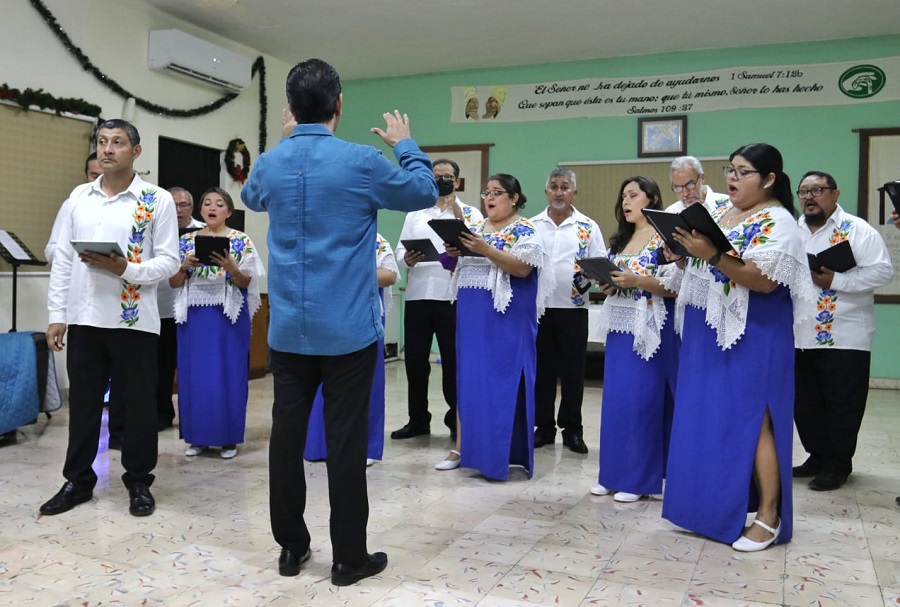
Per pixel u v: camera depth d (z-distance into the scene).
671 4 6.80
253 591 2.24
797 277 2.53
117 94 6.46
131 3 6.59
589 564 2.49
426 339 4.57
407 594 2.22
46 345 4.82
